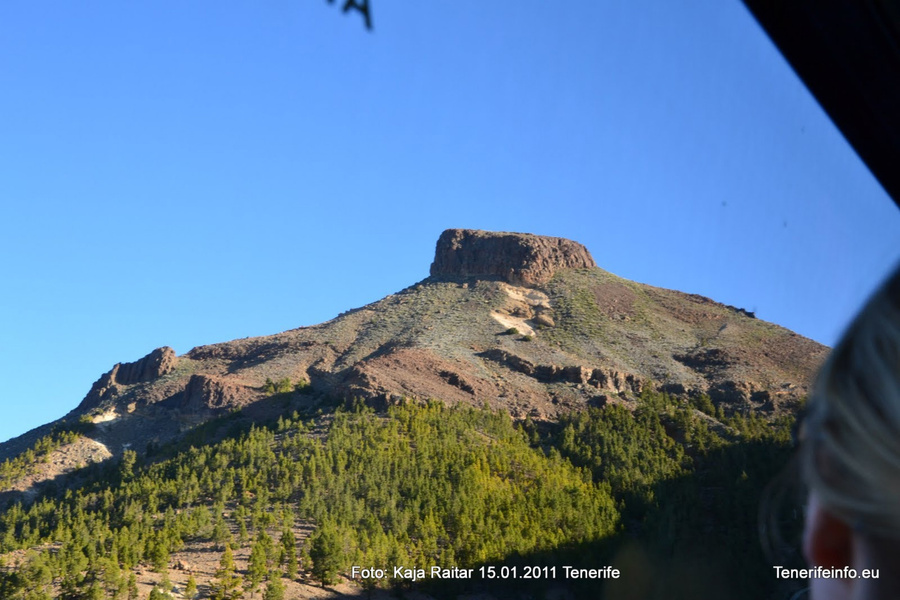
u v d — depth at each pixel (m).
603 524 66.06
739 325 145.50
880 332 1.30
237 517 69.31
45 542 71.38
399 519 68.75
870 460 1.28
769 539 1.46
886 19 3.16
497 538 63.38
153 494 77.94
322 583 58.59
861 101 3.34
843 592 1.33
